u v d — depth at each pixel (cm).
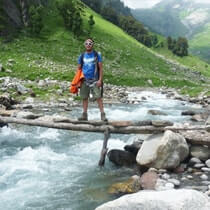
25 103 2553
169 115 2361
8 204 745
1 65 3941
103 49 7044
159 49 12500
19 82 3444
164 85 5562
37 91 3045
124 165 1054
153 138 1035
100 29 8656
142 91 4531
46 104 2598
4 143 1323
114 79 5022
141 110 2606
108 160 1121
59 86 3391
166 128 1077
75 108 2534
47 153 1184
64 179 916
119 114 2317
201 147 1048
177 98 3834
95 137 1464
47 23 7269
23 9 6681
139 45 9406
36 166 1024
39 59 4975
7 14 6244
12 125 1695
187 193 452
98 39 7681
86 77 1059
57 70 4400
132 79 5294
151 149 974
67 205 742
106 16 12119
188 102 3544
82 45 6719
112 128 1129
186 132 1121
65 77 4094
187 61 11669
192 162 981
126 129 1111
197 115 2172
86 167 1034
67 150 1240
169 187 790
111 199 776
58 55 5681
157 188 789
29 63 4531
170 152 941
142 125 1123
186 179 870
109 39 8062
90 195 801
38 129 1622
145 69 6781
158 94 4275
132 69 6356
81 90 1110
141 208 438
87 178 927
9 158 1105
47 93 3047
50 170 991
